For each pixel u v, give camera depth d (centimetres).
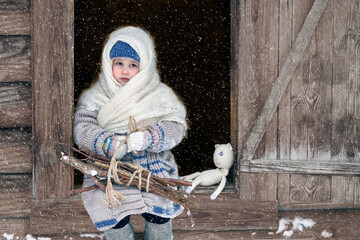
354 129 319
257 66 313
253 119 316
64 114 296
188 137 527
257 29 311
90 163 258
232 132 337
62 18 291
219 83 579
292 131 317
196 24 595
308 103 316
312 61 313
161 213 246
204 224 317
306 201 321
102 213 242
